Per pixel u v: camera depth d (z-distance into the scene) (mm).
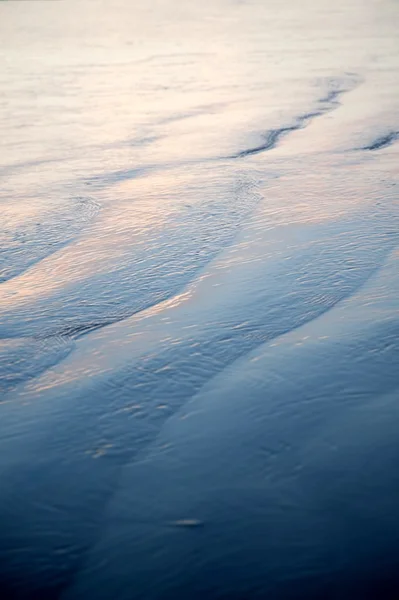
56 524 1818
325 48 12312
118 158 5723
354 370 2457
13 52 12359
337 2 19859
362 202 4371
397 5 18781
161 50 12469
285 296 3035
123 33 14789
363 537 1755
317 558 1698
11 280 3322
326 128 6738
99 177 5145
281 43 13055
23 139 6438
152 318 2885
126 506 1871
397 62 10703
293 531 1778
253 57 11516
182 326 2801
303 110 7547
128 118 7289
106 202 4520
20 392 2383
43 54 12086
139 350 2625
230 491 1916
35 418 2236
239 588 1629
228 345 2645
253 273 3289
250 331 2746
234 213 4211
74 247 3719
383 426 2168
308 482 1943
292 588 1625
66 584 1648
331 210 4219
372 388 2357
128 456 2059
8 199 4625
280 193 4637
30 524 1822
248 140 6309
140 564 1696
